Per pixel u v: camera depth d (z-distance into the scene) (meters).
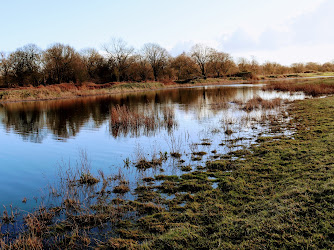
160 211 6.15
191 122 17.89
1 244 5.04
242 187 6.91
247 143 11.50
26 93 42.69
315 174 6.80
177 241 4.86
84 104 33.62
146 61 83.19
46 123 20.52
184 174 8.32
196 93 44.91
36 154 11.98
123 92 55.41
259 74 102.31
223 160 9.34
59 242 5.21
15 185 8.41
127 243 4.96
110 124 18.39
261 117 17.30
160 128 16.50
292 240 4.41
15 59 58.09
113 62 77.19
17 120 22.30
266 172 7.82
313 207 5.18
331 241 4.23
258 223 5.02
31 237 5.37
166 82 73.56
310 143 10.10
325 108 18.58
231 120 17.03
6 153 12.21
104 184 8.11
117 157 11.00
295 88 36.38
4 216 6.27
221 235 4.91
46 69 60.09
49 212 6.48
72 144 13.66
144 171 9.03
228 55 90.31
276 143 10.82
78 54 68.56
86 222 5.88
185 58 88.25
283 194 5.98
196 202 6.41
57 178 8.95
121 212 6.20
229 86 60.50
